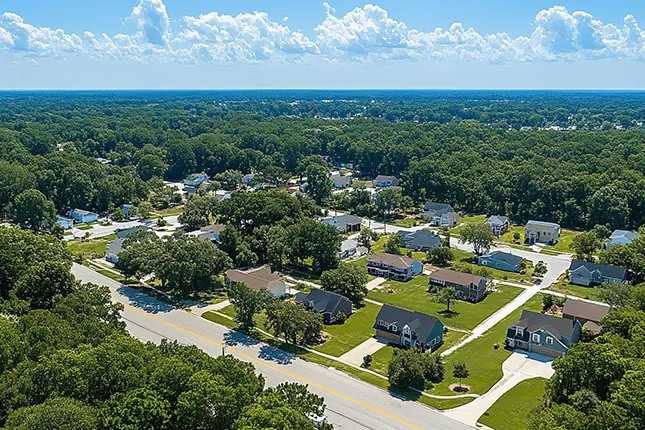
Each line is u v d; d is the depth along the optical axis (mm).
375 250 109000
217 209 118000
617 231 112438
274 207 105438
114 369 41812
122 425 36531
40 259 74938
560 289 88562
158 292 85250
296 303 74750
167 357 45531
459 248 112812
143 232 98938
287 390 42688
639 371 44656
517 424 50812
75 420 35250
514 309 80438
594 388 48000
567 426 40625
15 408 39312
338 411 53062
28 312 57531
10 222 122625
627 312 60469
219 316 76250
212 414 38500
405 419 51844
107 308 63000
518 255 108000
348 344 68625
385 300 84062
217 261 85000
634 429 38688
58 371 41125
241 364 45438
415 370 57312
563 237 120312
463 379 59531
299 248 96188
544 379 59688
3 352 44344
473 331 72688
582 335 69062
